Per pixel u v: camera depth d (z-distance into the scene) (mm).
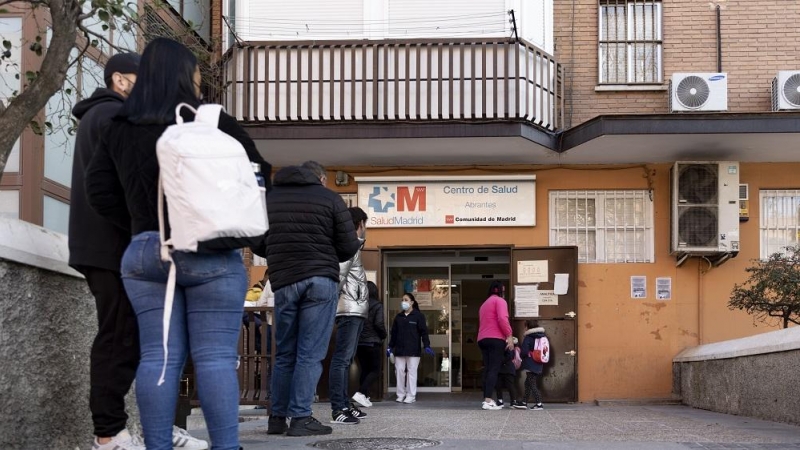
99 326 4773
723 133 14438
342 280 8836
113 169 4121
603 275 16406
